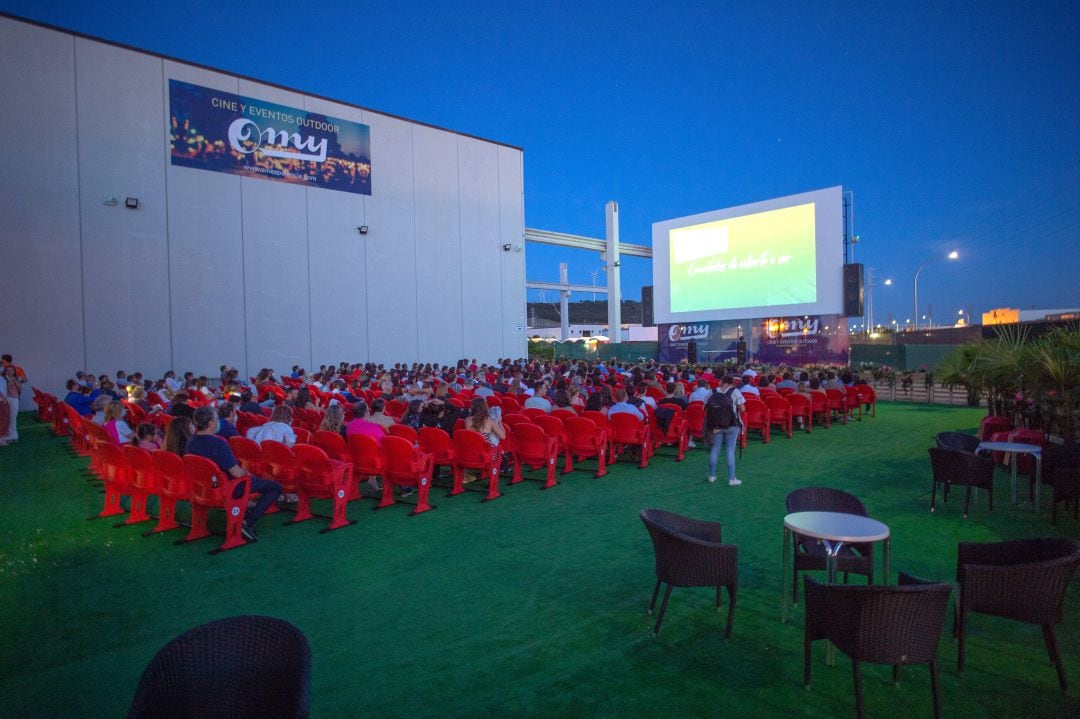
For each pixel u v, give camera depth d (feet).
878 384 65.82
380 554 17.35
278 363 62.69
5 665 11.41
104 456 20.90
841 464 29.37
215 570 16.24
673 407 29.89
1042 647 11.66
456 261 78.18
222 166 59.26
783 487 24.82
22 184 49.32
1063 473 18.79
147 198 54.95
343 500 20.21
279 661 6.94
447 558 16.92
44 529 20.18
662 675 10.76
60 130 50.90
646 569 15.92
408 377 51.55
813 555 13.21
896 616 8.91
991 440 26.61
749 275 87.30
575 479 26.73
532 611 13.44
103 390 39.22
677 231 95.86
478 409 23.67
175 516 21.72
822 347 80.84
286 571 16.12
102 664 11.43
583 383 44.11
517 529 19.54
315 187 65.51
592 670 10.94
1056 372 23.02
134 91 54.49
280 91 63.10
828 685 10.44
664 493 24.03
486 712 9.66
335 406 24.80
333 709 9.77
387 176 71.51
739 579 15.21
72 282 51.37
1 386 37.11
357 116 68.95
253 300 61.11
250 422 29.76
